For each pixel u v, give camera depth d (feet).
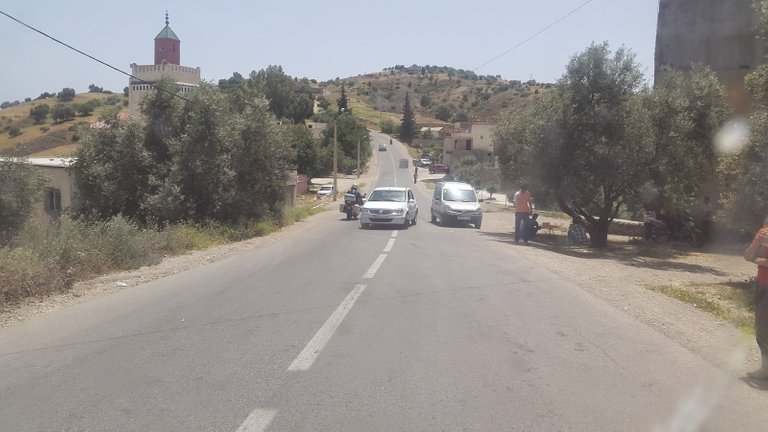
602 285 37.42
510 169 77.92
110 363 19.93
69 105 337.11
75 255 38.50
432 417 15.37
